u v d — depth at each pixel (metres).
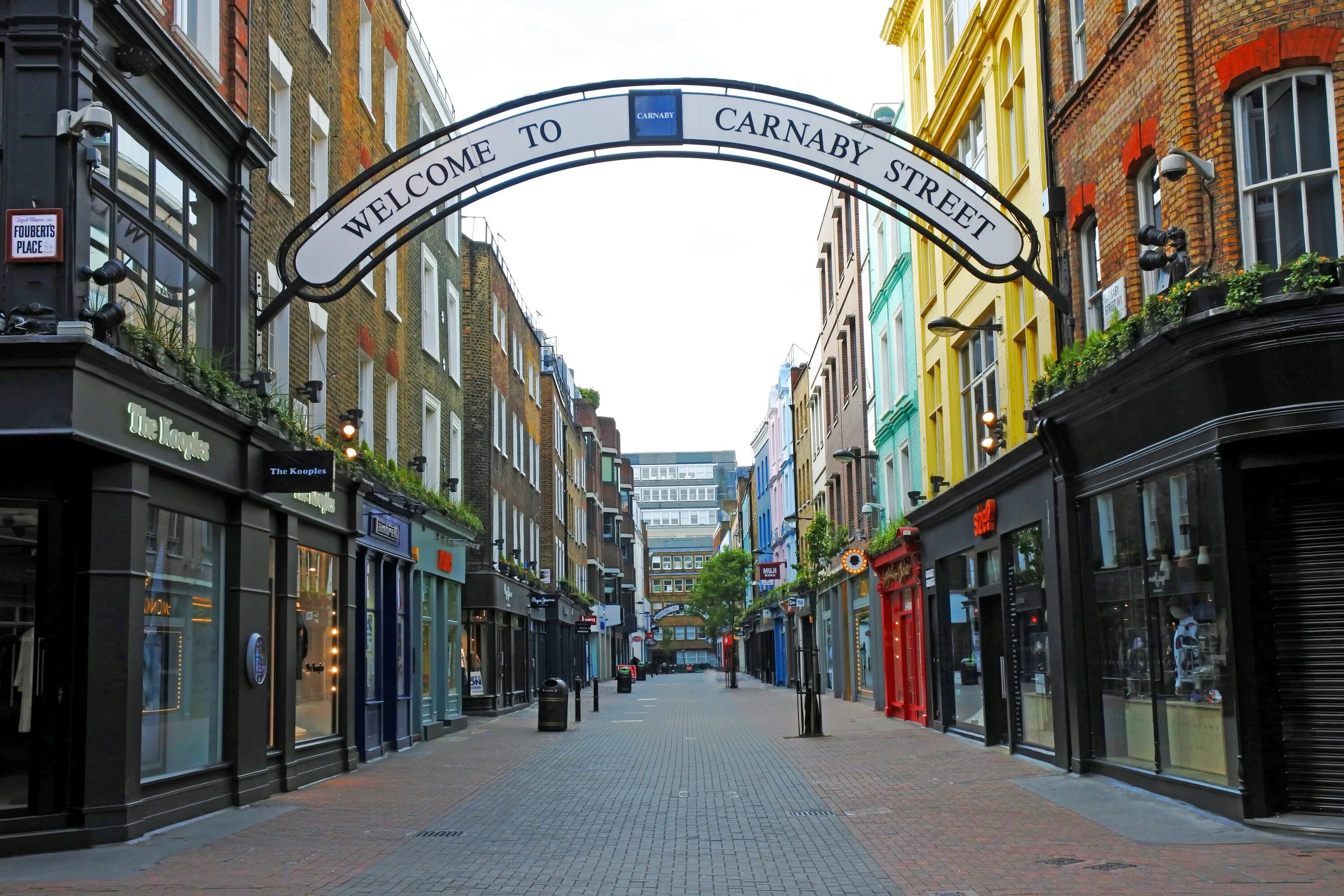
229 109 13.98
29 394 10.32
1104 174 14.66
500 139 14.55
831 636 41.84
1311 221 11.23
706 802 13.92
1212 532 11.46
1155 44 12.91
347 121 21.31
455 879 9.40
